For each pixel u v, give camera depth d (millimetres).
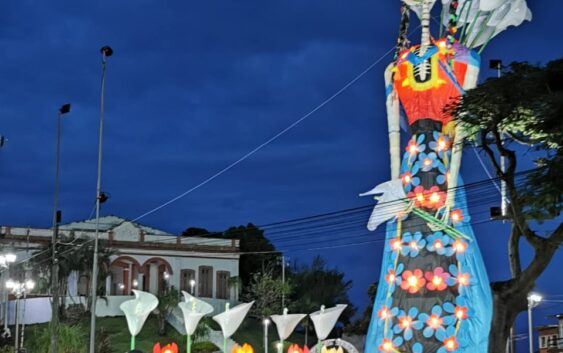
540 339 67500
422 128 38688
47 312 72062
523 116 23688
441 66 38500
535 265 22984
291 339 79188
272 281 80938
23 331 63562
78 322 70250
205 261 86125
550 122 23109
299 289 88438
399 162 39375
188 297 28469
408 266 37469
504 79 23766
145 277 83375
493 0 37656
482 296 36562
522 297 23219
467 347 35594
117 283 81875
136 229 83938
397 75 39562
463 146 28750
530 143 24656
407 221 38156
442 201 37688
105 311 74875
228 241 87500
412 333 36375
